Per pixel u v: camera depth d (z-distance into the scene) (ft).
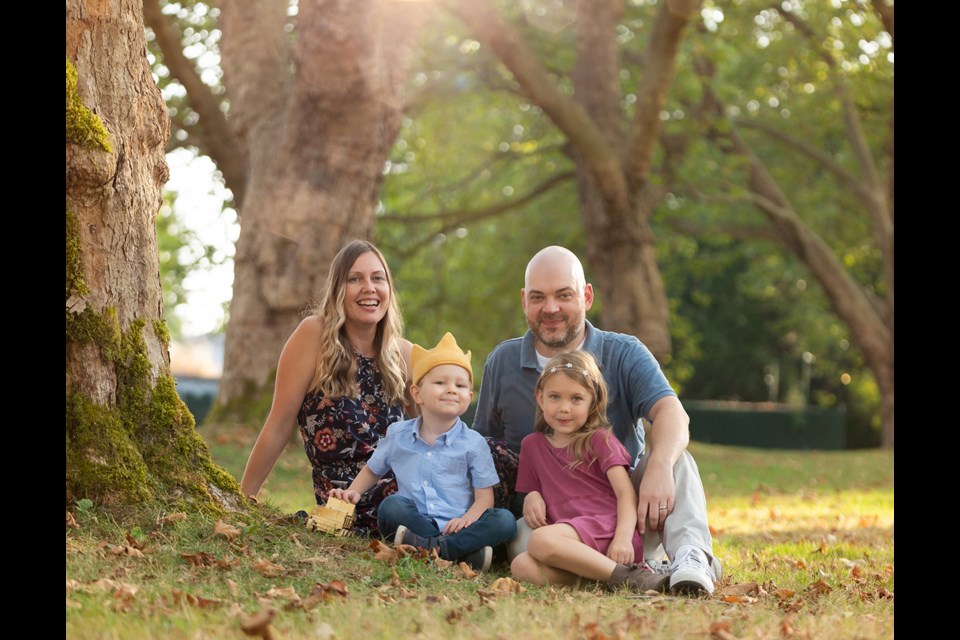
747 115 82.84
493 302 84.69
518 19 64.28
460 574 15.05
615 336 17.48
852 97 74.28
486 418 18.08
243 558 14.37
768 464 57.52
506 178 81.71
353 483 17.10
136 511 15.07
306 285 41.73
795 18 69.87
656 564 15.49
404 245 84.07
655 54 51.49
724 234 86.12
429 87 63.82
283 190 41.96
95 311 15.47
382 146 42.11
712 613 13.10
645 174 56.49
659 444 15.98
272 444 18.25
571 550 14.94
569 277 17.02
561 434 16.08
